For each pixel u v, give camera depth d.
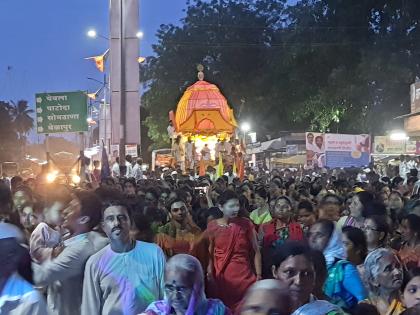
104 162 18.27
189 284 3.97
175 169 25.47
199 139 28.94
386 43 35.72
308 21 40.66
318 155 22.62
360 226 7.26
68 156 27.39
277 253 4.27
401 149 26.77
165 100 50.31
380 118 36.91
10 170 27.41
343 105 39.59
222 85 49.59
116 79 19.81
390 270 4.82
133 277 5.06
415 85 22.17
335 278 5.11
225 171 24.77
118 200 5.78
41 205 7.27
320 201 9.38
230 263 7.03
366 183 15.81
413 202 8.66
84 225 5.38
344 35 39.47
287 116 47.12
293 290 4.16
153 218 7.75
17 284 3.65
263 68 48.56
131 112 19.83
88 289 5.09
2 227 4.10
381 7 38.22
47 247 5.48
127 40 19.80
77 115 19.08
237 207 7.22
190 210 9.41
